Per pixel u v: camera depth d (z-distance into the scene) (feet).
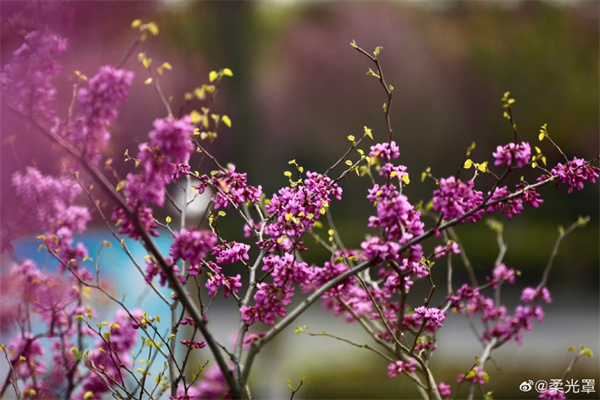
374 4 61.93
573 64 50.78
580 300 35.99
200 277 16.33
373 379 20.76
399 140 59.47
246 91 45.27
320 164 62.75
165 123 6.13
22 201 9.40
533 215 58.03
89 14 12.50
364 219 58.75
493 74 55.21
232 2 42.96
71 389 9.82
